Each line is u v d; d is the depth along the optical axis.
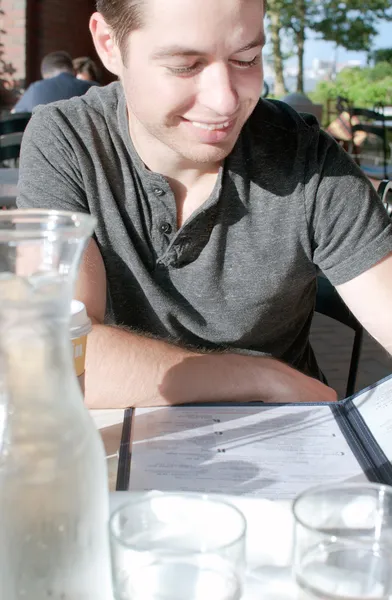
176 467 0.97
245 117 1.33
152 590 0.57
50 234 0.51
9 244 0.51
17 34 8.37
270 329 1.66
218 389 1.25
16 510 0.51
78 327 0.99
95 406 1.20
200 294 1.57
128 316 1.63
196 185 1.51
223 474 0.95
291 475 0.95
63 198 1.54
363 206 1.53
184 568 0.57
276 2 13.43
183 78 1.23
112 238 1.55
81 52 9.86
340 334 4.23
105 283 1.56
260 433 1.08
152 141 1.45
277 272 1.57
